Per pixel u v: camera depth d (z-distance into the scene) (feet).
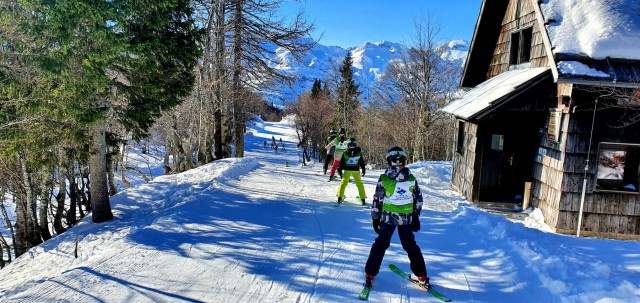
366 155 139.95
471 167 34.35
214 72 60.39
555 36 26.61
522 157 35.04
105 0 24.90
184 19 35.70
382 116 122.83
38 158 30.63
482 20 42.11
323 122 173.88
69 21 24.06
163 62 32.94
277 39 62.03
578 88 25.90
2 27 24.56
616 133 26.32
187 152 76.23
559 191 27.50
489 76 44.57
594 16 27.09
